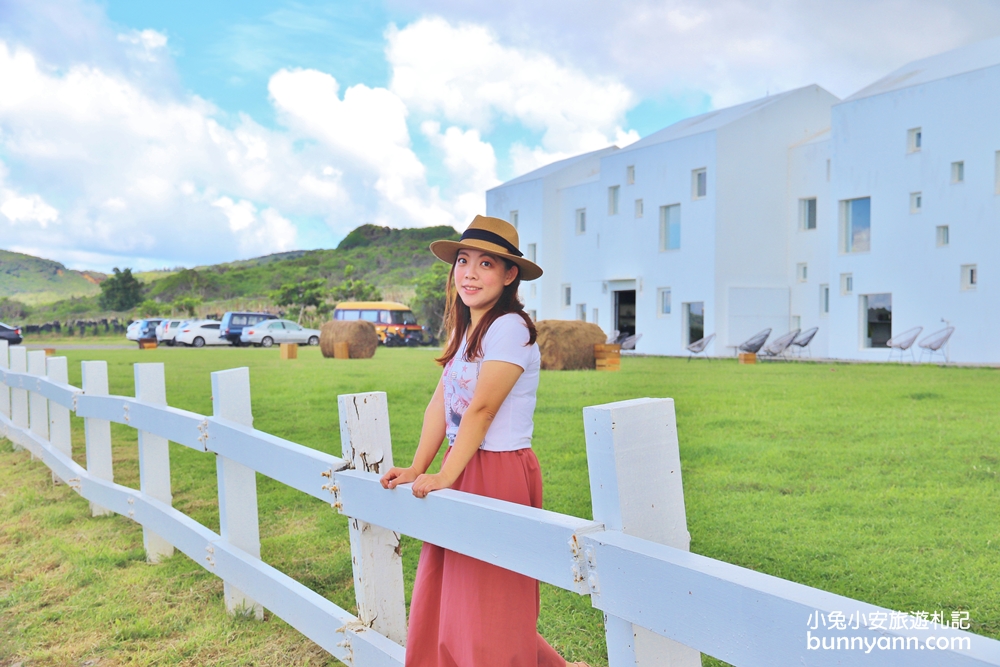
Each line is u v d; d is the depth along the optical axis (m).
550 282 35.03
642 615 1.47
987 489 5.45
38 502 6.20
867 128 23.72
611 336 31.58
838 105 24.55
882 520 4.67
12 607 3.93
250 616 3.64
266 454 3.11
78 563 4.52
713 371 17.75
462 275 2.33
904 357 22.72
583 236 33.47
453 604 2.17
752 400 11.09
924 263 22.25
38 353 7.81
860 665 1.11
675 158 28.59
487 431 2.24
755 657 1.25
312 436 8.30
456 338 2.51
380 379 15.21
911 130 22.64
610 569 1.55
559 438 7.87
